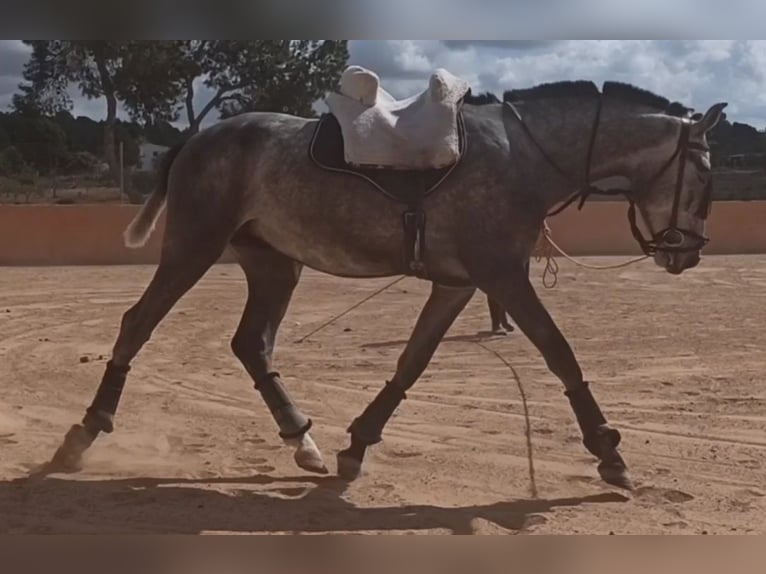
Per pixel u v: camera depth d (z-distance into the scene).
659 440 7.83
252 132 6.53
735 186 36.19
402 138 6.06
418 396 9.55
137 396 9.46
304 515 5.88
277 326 7.04
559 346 6.12
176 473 6.84
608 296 18.33
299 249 6.46
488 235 6.05
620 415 8.73
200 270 6.59
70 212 24.56
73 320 15.02
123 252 24.59
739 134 38.81
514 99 6.41
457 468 7.01
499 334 13.58
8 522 5.64
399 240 6.15
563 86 6.41
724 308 16.64
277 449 7.55
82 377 10.41
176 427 8.25
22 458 7.14
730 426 8.33
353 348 12.50
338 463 6.73
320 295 18.56
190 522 5.73
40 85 37.94
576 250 27.06
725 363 11.45
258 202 6.46
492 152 6.12
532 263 24.92
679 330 14.06
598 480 6.71
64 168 35.69
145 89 35.03
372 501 6.23
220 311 16.09
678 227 6.35
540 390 9.86
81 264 24.39
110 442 7.68
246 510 5.98
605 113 6.32
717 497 6.31
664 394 9.67
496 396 9.55
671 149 6.28
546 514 5.94
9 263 24.16
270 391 6.86
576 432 8.09
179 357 11.73
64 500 6.10
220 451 7.47
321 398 9.48
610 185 6.43
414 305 17.12
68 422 8.35
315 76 34.88
